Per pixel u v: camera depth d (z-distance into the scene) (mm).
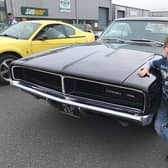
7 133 3855
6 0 21812
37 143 3611
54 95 3373
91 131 3939
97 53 3695
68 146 3555
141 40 4582
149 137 3791
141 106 2877
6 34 6887
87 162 3225
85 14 31297
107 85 2967
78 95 3225
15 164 3154
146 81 2873
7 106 4883
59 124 4148
